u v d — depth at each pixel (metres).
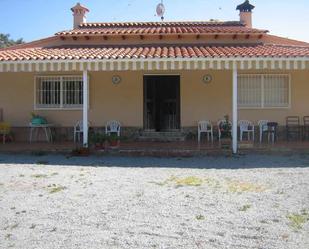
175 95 23.34
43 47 23.34
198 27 26.08
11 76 22.92
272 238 7.84
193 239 7.79
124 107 22.89
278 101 22.62
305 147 18.75
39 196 10.98
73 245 7.54
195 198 10.73
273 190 11.64
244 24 27.16
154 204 10.15
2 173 14.20
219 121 22.50
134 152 18.39
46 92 22.88
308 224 8.61
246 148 18.77
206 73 22.75
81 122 22.33
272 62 18.45
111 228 8.40
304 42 23.41
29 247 7.47
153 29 24.62
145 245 7.51
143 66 18.52
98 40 23.88
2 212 9.52
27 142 21.95
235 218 9.02
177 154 18.25
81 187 12.05
